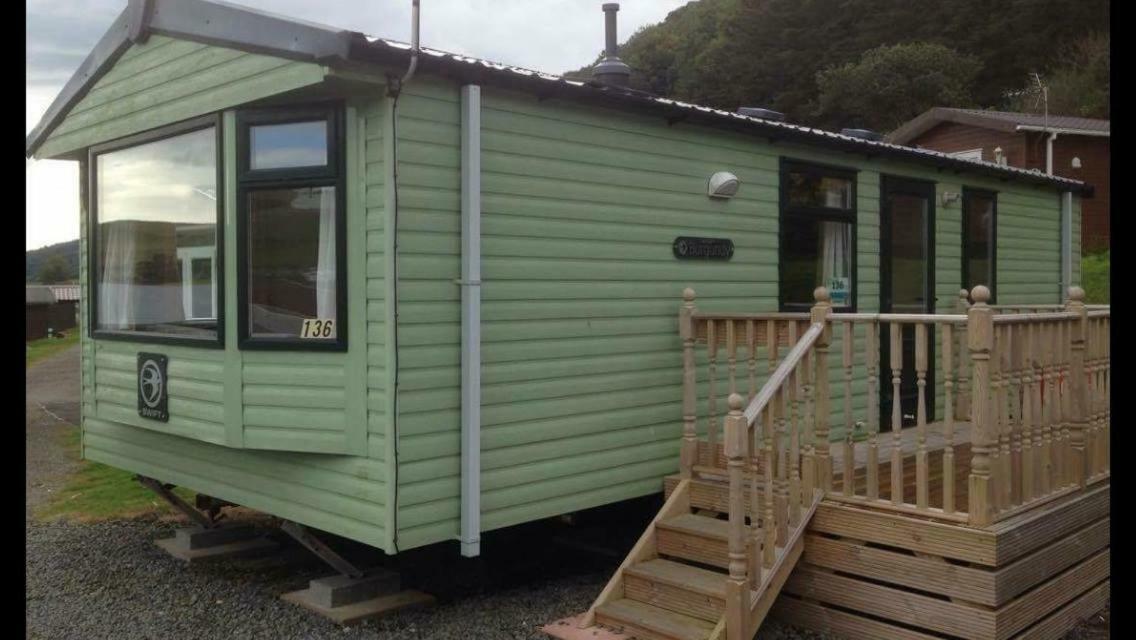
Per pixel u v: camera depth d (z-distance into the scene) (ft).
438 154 15.19
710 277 20.36
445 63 14.65
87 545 22.06
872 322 15.48
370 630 15.88
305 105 15.38
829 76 129.49
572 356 17.46
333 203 15.33
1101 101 101.96
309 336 15.61
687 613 15.23
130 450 20.80
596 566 20.29
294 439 15.64
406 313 14.67
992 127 78.13
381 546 14.62
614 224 18.26
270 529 22.61
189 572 19.58
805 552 16.11
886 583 15.28
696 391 20.06
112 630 15.97
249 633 15.74
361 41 13.37
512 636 15.62
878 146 23.76
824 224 23.58
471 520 15.23
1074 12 122.21
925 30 134.10
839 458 20.54
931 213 26.89
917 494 14.92
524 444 16.57
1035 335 15.52
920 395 14.92
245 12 14.85
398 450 14.53
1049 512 15.11
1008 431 14.66
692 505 18.01
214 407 16.72
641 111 18.53
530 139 16.69
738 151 21.01
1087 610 16.48
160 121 17.94
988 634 13.80
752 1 152.35
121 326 19.94
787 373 15.24
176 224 18.13
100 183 20.56
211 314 17.15
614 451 18.26
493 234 16.06
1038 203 32.07
